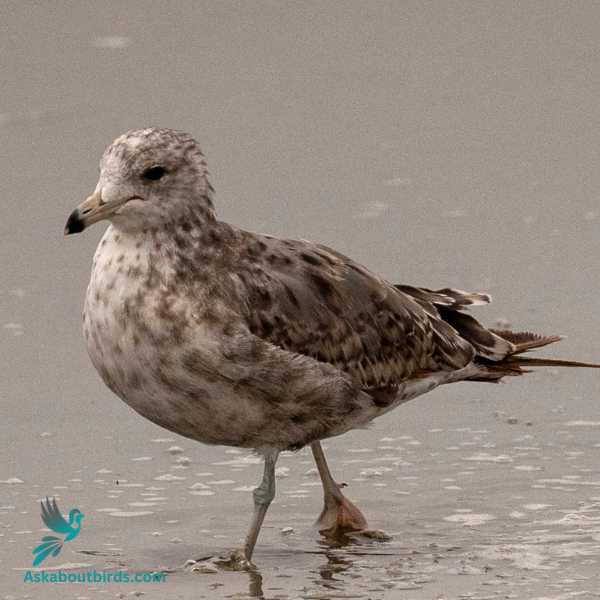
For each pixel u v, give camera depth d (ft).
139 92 79.15
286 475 44.21
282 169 70.33
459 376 43.47
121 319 37.32
